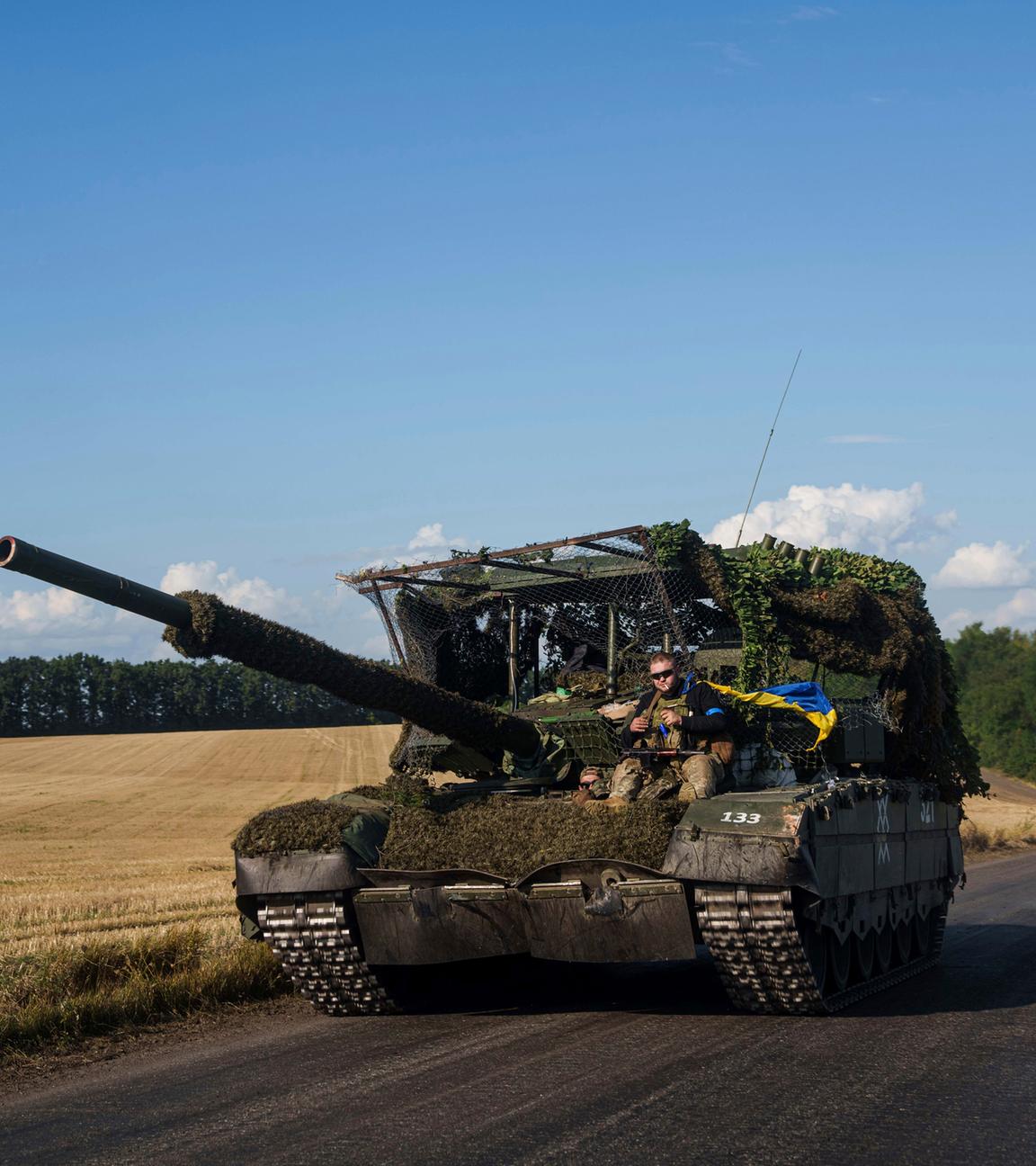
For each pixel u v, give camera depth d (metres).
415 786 10.63
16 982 10.35
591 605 11.69
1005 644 113.56
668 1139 5.91
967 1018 9.24
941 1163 5.52
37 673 97.19
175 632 8.40
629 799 9.39
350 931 9.58
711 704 9.80
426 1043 8.63
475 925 9.35
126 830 38.69
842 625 11.28
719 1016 9.41
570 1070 7.49
